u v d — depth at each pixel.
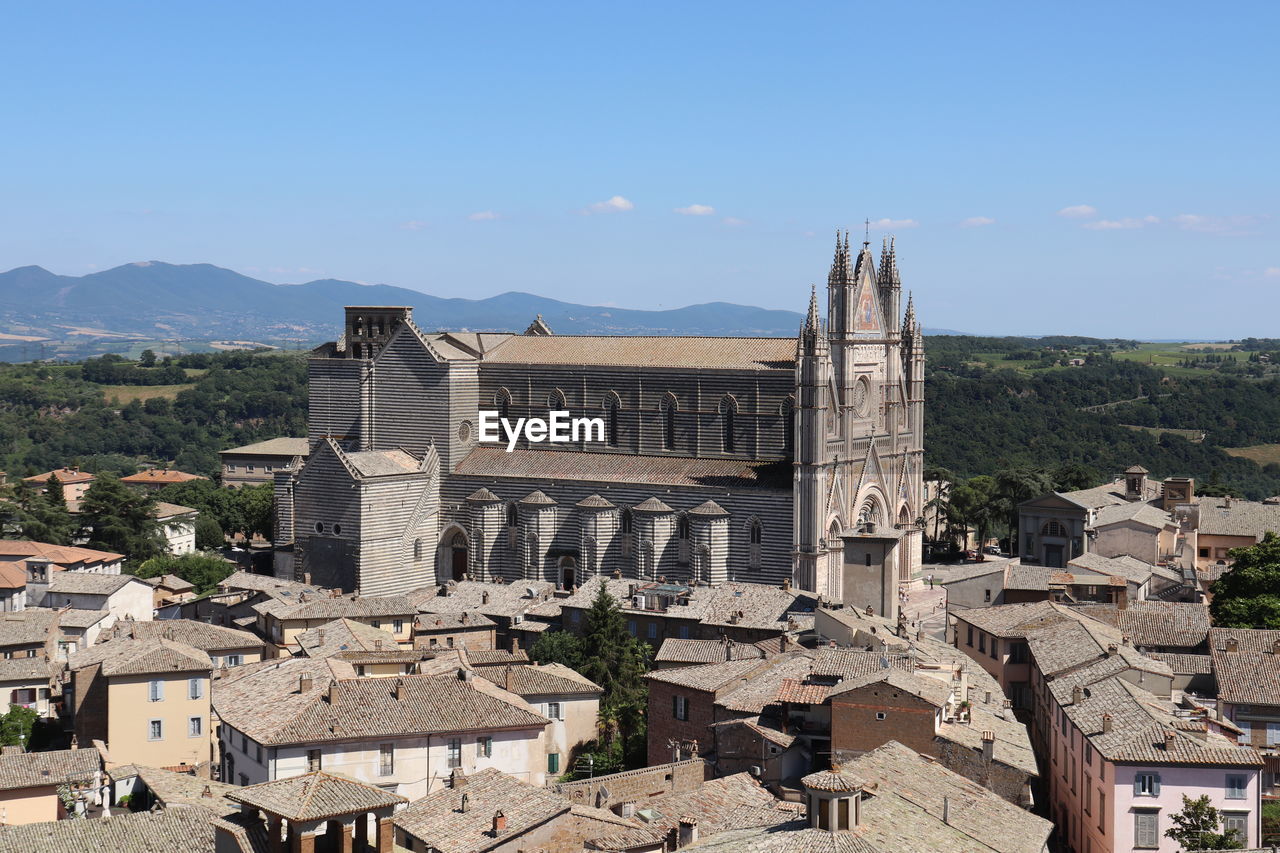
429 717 125.88
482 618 194.62
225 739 131.75
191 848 93.75
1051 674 133.00
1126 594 179.62
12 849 92.25
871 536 179.75
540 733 130.50
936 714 109.75
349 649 164.62
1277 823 105.62
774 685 127.19
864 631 142.38
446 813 102.75
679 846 99.06
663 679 136.00
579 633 189.38
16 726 155.88
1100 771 109.00
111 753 146.25
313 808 87.56
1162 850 105.88
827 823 80.69
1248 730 126.06
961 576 188.12
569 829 100.75
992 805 93.62
